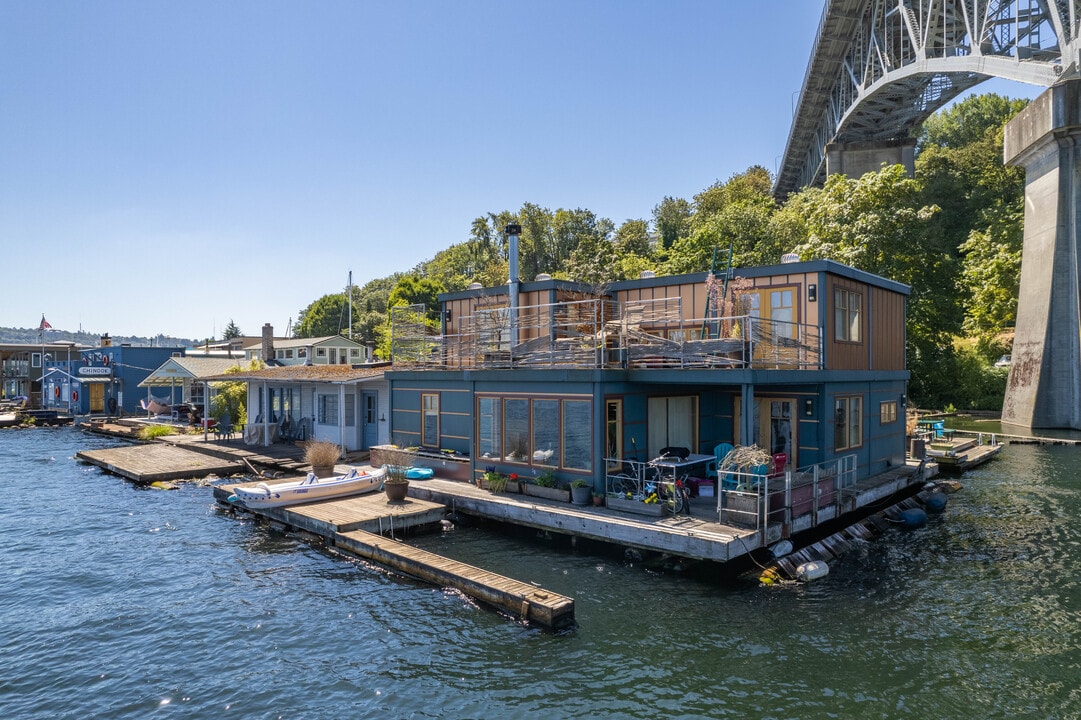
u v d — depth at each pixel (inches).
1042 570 553.0
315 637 433.4
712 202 2842.0
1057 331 1486.2
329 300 3565.5
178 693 370.3
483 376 714.8
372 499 719.7
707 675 377.4
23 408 2162.9
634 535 529.3
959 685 367.2
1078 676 376.8
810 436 660.7
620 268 2085.4
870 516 687.7
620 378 630.5
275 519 689.6
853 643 415.8
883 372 769.6
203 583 535.5
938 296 1619.1
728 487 569.0
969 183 2657.5
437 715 343.9
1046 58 1595.7
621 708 346.0
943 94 2240.4
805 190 2246.6
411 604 482.9
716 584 509.7
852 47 2363.4
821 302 647.1
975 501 810.8
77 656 415.2
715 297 695.1
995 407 1796.3
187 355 2052.2
